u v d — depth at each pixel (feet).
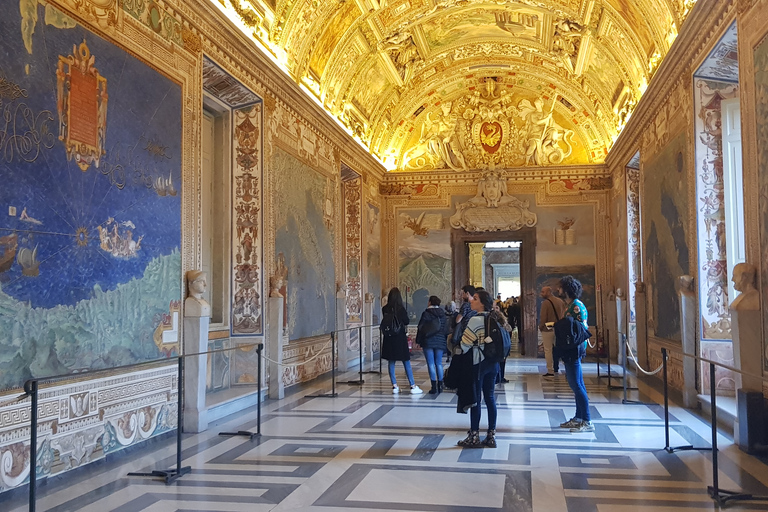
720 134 36.91
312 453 26.00
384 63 62.44
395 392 43.55
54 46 22.85
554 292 73.77
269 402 39.55
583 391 30.45
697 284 37.04
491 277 120.16
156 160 29.04
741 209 36.37
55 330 22.47
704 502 19.35
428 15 57.11
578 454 25.57
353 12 50.93
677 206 41.47
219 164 41.39
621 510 18.61
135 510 18.86
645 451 26.05
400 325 43.55
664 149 45.11
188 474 22.85
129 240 26.84
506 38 65.87
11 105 20.84
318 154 53.11
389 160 78.18
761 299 26.50
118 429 25.73
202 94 36.14
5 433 20.04
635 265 62.90
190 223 31.83
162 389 28.89
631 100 57.72
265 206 41.34
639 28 47.24
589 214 73.87
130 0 27.53
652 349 50.24
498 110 75.77
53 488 21.22
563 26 57.72
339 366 56.18
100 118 25.26
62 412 22.68
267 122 41.98
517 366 61.46
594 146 74.02
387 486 21.20
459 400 27.30
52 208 22.53
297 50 46.65
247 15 39.37
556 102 74.59
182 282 30.83
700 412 35.22
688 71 38.04
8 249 20.54
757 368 26.48
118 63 26.50
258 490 20.81
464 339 27.22
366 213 69.67
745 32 28.22
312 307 50.90
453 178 76.79
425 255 76.74
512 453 25.81
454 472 22.93
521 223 74.79
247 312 40.60
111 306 25.54
